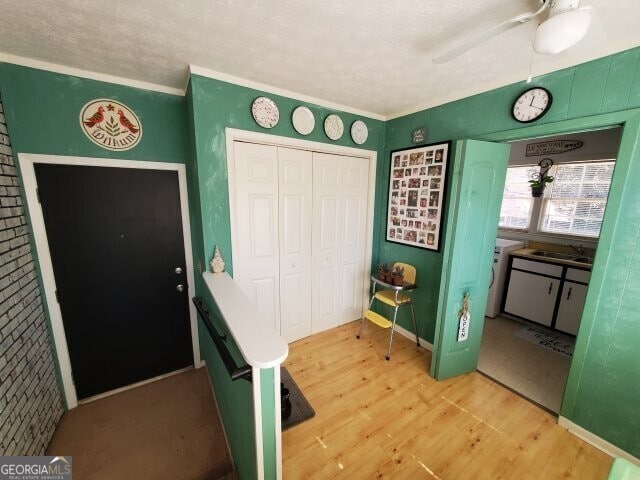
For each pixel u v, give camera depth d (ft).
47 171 5.62
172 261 7.28
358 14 4.01
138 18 4.09
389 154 9.30
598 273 5.04
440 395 6.68
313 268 8.98
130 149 6.37
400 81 6.46
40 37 4.53
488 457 5.11
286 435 5.52
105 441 5.59
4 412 4.16
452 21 4.17
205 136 6.10
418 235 8.62
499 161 6.54
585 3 3.76
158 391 7.06
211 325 4.87
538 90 5.64
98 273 6.41
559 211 10.98
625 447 4.99
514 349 8.77
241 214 7.15
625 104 4.62
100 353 6.69
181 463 5.16
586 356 5.31
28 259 5.41
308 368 7.70
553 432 5.64
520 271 10.67
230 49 5.01
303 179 8.16
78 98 5.73
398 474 4.79
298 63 5.57
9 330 4.50
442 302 6.92
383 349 8.67
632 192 4.61
